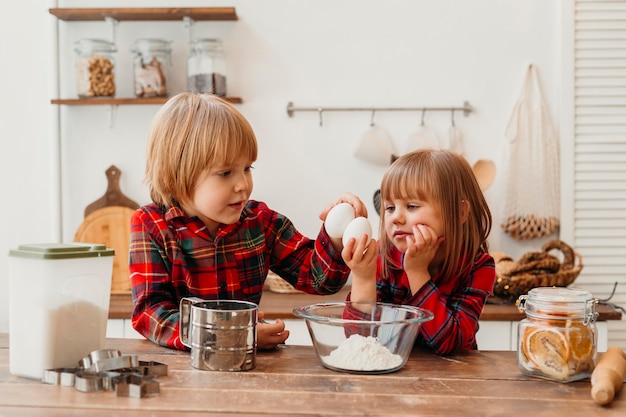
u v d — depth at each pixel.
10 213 2.73
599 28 2.64
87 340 1.11
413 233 1.38
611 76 2.65
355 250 1.27
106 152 2.71
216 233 1.46
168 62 2.63
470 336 1.33
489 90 2.68
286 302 2.35
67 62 2.72
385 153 2.61
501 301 2.36
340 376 1.08
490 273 1.47
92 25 2.71
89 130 2.70
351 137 2.70
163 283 1.36
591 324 1.09
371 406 0.93
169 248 1.38
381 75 2.69
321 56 2.69
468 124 2.68
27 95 2.72
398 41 2.68
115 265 2.65
